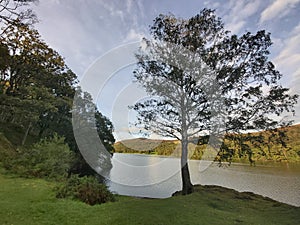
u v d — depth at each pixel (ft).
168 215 13.39
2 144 35.27
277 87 22.93
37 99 45.91
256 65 23.35
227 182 35.12
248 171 41.70
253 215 16.22
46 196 16.71
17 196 16.06
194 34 25.20
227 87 23.16
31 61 49.39
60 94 57.57
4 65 45.96
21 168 25.67
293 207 18.66
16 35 45.60
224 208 17.90
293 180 35.37
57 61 53.62
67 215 12.65
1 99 41.27
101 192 17.66
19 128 54.54
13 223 10.77
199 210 15.51
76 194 17.03
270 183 34.58
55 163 26.91
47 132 53.36
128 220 12.07
